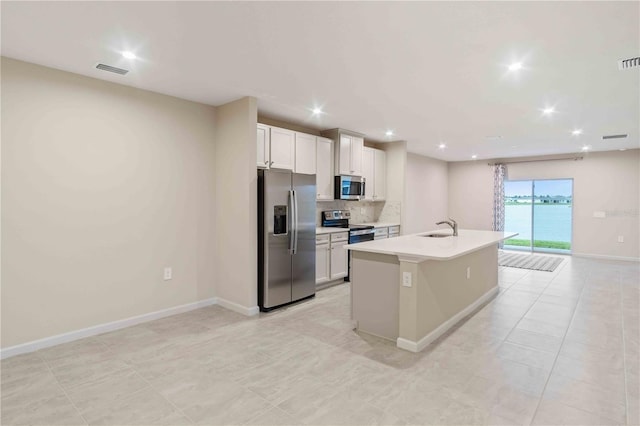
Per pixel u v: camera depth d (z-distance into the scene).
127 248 3.45
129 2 1.98
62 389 2.32
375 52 2.63
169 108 3.74
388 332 3.21
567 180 8.12
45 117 2.93
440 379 2.48
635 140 6.21
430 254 2.81
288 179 4.17
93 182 3.21
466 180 9.39
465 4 1.98
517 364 2.71
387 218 6.67
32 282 2.89
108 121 3.29
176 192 3.82
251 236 3.83
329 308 4.13
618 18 2.11
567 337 3.25
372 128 5.35
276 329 3.44
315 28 2.28
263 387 2.36
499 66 2.88
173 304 3.83
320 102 3.97
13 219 2.79
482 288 4.39
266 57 2.73
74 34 2.37
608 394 2.28
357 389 2.34
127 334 3.28
